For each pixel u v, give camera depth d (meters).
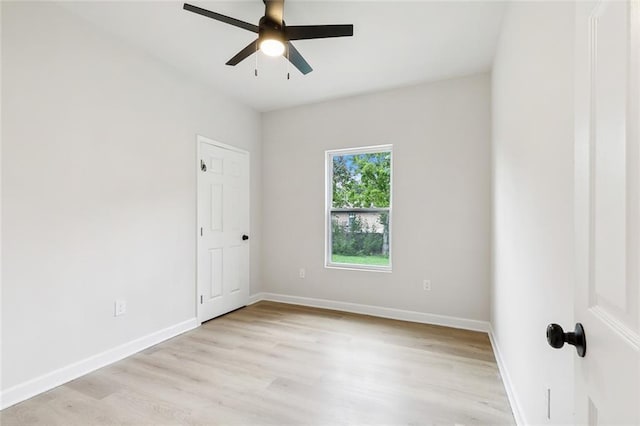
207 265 3.39
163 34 2.49
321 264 3.93
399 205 3.48
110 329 2.44
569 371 1.06
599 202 0.64
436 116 3.31
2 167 1.88
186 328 3.10
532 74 1.50
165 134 2.93
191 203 3.20
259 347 2.70
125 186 2.58
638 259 0.49
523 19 1.67
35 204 2.03
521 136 1.73
